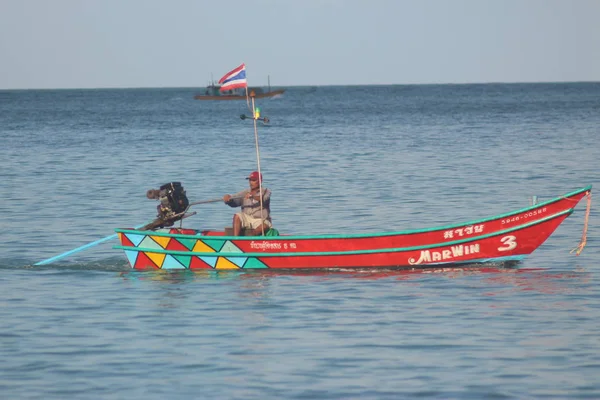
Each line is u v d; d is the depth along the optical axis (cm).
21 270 5003
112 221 6662
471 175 9544
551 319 3819
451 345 3472
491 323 3772
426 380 3083
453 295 4275
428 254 4841
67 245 5753
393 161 11281
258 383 3072
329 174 9806
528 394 2942
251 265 4928
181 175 9894
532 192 8062
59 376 3159
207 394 2973
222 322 3841
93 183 9119
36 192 8369
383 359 3309
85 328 3759
